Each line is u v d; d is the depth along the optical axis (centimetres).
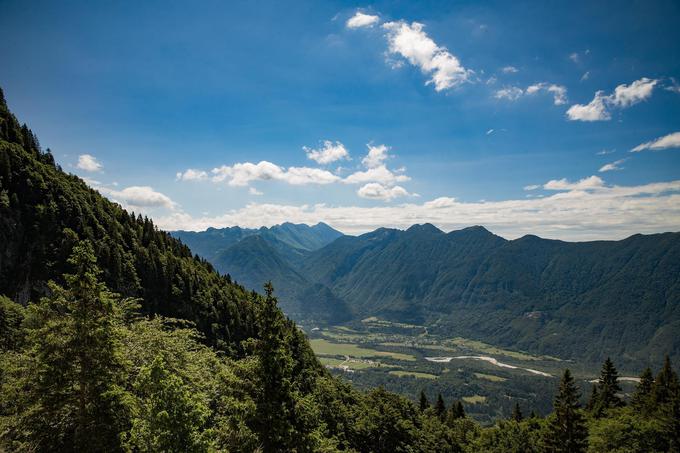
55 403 1856
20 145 10831
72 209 9219
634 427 6331
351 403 8188
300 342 9094
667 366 8125
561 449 6084
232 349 9781
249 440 2105
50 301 1969
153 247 11200
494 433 9000
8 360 2114
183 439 1678
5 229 7875
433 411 11394
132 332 2750
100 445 1830
